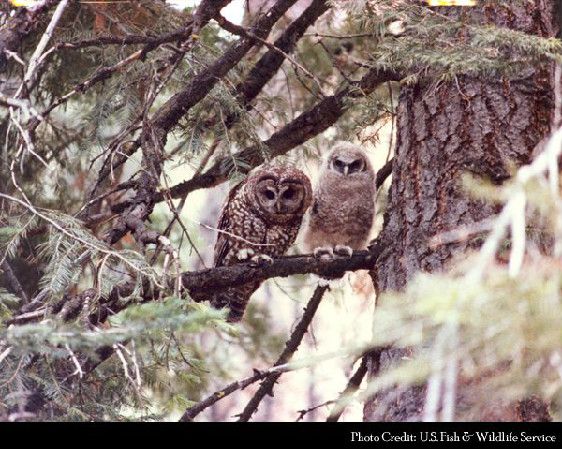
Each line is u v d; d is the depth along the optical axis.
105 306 10.01
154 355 9.74
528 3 10.75
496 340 6.11
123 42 10.73
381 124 13.99
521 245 5.13
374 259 11.01
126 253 9.88
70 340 7.77
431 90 10.48
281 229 14.20
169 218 15.62
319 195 14.46
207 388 15.95
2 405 9.22
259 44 12.52
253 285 13.87
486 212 9.87
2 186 14.23
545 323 5.91
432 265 9.93
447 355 6.11
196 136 11.44
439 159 10.37
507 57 10.27
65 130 14.52
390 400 9.06
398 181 10.78
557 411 7.05
